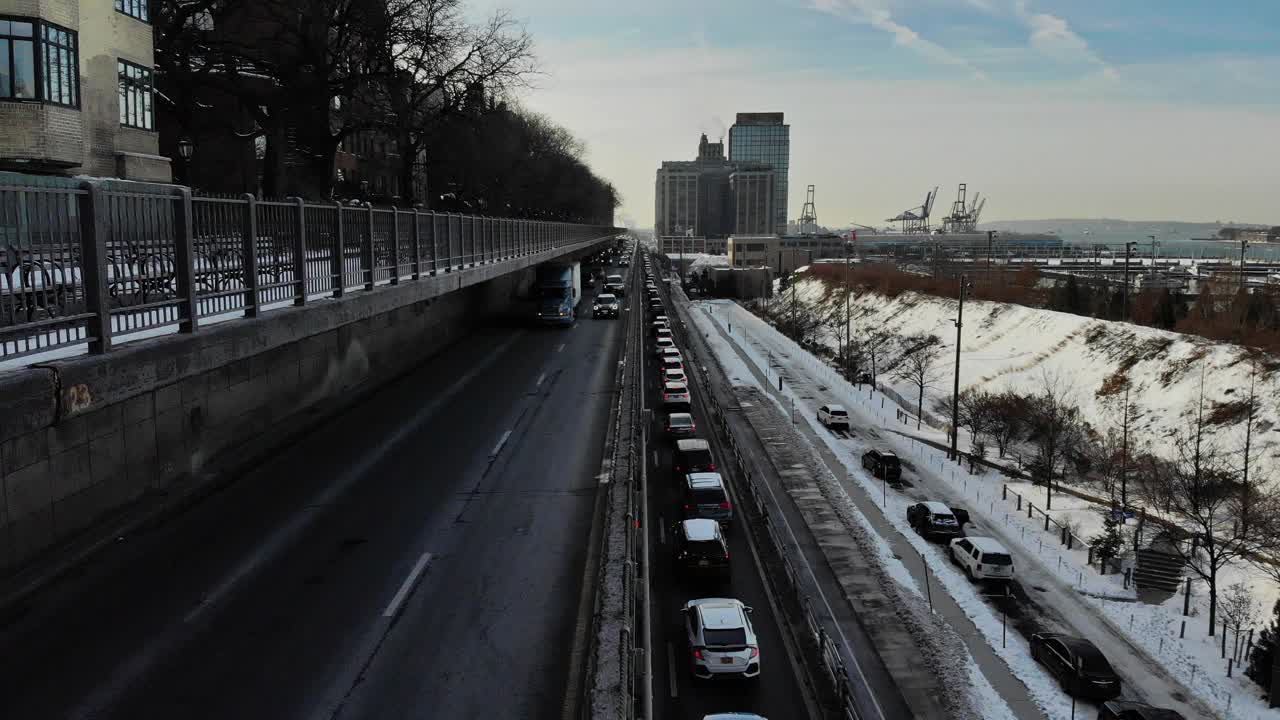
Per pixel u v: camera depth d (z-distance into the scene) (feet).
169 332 43.73
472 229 112.37
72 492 45.27
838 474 135.64
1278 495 112.16
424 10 153.28
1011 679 72.64
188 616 39.42
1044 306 256.93
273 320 52.60
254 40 145.48
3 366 33.60
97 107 81.56
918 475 140.46
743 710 60.44
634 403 94.94
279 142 136.98
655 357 207.00
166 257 42.70
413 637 37.91
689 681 64.75
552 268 185.78
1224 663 78.43
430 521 54.54
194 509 55.26
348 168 227.81
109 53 83.51
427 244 91.45
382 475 65.51
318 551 48.60
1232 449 133.90
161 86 123.95
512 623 39.58
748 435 152.76
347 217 67.82
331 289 64.34
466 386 107.96
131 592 41.81
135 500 51.93
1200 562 99.30
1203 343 169.68
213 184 148.97
